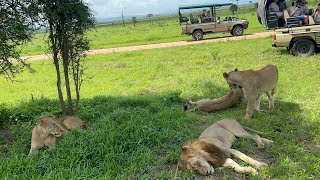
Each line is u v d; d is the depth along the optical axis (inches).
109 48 1035.3
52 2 269.4
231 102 317.7
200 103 323.9
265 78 293.7
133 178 197.8
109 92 434.0
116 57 786.8
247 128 250.5
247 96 287.0
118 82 501.7
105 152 218.5
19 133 278.4
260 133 247.4
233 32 1031.0
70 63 328.2
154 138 240.1
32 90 498.6
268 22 589.3
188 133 256.8
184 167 198.1
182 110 319.0
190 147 203.0
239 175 194.9
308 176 191.0
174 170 204.7
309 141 238.8
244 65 531.8
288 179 186.7
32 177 190.9
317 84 379.6
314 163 203.8
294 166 200.4
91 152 217.0
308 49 561.6
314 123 265.3
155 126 259.9
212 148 205.3
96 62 730.8
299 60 531.2
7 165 205.2
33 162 209.3
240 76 289.6
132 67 628.4
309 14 574.6
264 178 190.4
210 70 518.3
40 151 230.1
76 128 256.4
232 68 518.0
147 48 948.6
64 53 305.7
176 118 290.8
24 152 246.1
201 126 282.0
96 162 211.6
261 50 669.9
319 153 215.8
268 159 216.4
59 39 298.2
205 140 208.4
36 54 1030.4
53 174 193.2
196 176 193.3
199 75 480.4
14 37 258.8
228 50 719.7
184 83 441.7
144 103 348.2
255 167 201.3
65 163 207.3
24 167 204.5
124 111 294.0
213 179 190.7
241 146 228.8
